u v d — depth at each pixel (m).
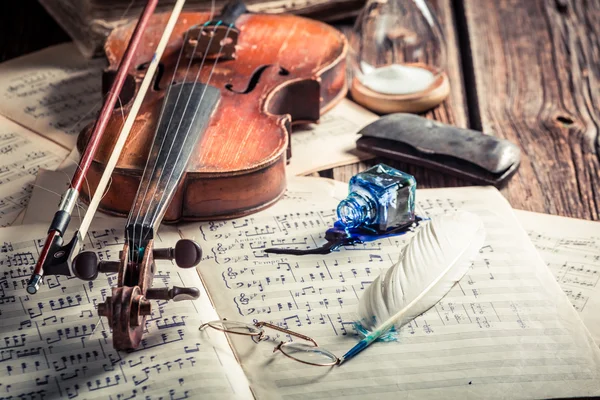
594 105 1.42
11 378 1.05
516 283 1.14
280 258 1.16
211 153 1.19
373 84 1.41
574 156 1.33
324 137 1.34
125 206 1.19
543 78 1.46
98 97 1.39
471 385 1.05
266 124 1.24
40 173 1.25
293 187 1.25
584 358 1.08
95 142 1.17
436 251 1.14
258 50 1.36
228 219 1.20
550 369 1.07
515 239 1.19
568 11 1.59
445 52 1.49
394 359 1.07
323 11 1.54
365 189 1.19
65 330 1.08
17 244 1.16
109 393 1.04
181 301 1.11
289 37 1.39
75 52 1.48
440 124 1.32
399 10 1.46
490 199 1.24
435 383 1.05
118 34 1.39
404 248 1.15
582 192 1.28
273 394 1.04
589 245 1.20
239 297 1.12
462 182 1.28
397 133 1.30
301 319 1.11
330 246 1.18
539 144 1.35
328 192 1.24
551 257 1.18
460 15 1.59
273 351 1.08
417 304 1.11
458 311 1.12
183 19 1.42
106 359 1.06
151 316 1.10
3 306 1.10
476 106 1.41
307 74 1.33
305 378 1.05
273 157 1.20
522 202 1.26
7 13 1.57
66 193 1.10
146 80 1.26
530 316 1.11
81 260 1.05
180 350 1.07
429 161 1.29
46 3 1.56
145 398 1.03
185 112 1.22
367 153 1.31
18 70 1.44
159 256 1.08
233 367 1.06
